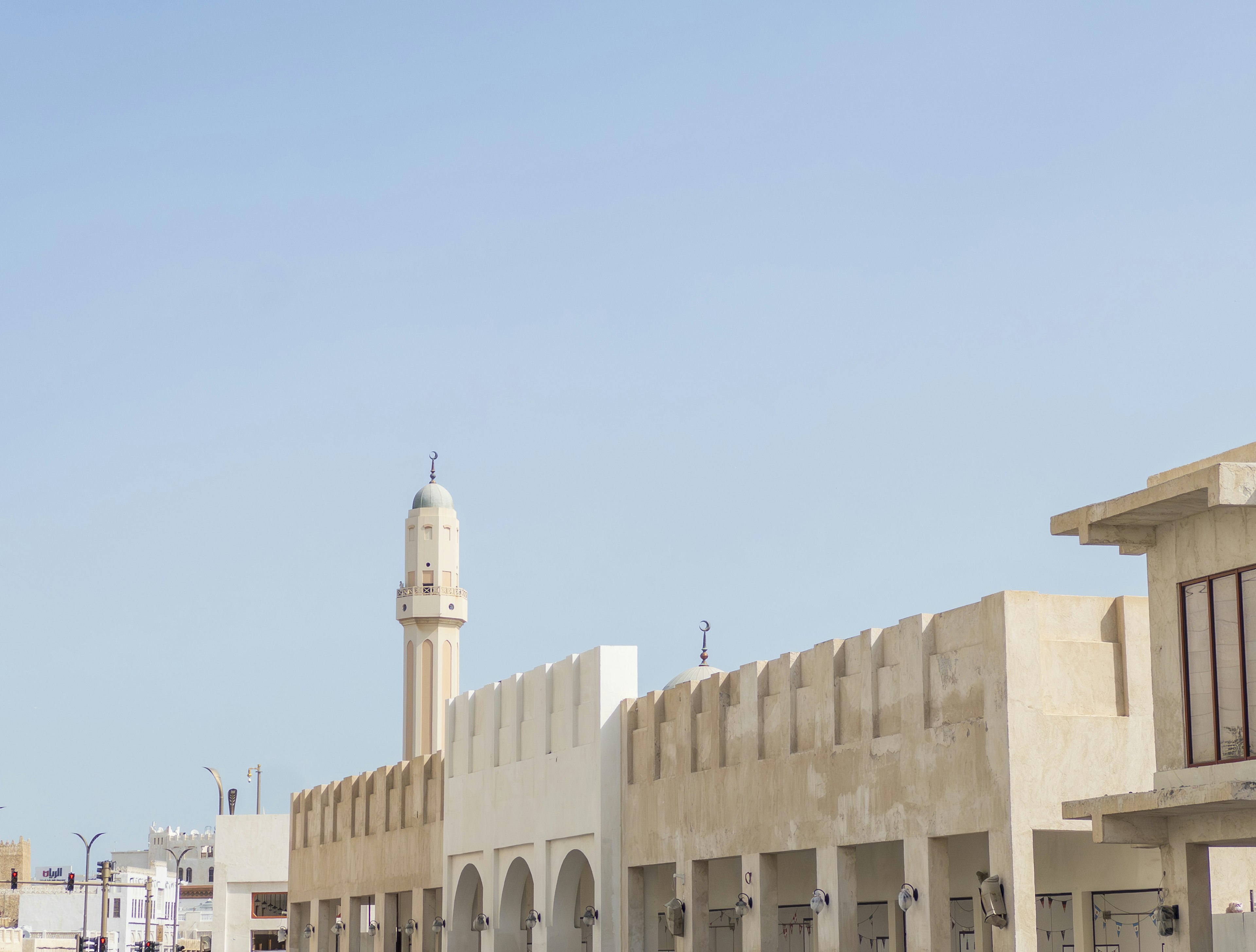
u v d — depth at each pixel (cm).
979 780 2638
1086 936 2894
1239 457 2153
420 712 8462
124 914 13688
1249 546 2028
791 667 3262
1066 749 2594
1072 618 2670
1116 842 2148
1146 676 2669
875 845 3425
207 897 16425
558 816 4206
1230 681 2047
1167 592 2178
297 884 6494
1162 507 2083
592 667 4094
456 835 4925
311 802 6444
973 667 2694
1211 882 2633
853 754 3005
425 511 8712
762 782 3309
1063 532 2223
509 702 4638
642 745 3894
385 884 5538
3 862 14650
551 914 4206
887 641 2969
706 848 3522
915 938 2766
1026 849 2539
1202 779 2061
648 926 3981
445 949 4941
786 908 3728
